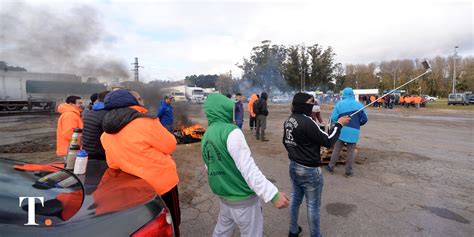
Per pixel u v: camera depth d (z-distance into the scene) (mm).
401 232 3238
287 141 2906
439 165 6191
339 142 5410
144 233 1487
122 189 1827
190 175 5398
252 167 1949
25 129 12953
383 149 7965
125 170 2195
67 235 1262
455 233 3219
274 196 1948
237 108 9109
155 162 2225
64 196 1617
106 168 2309
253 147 8297
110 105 2236
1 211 1305
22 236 1197
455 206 3980
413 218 3594
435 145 8664
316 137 2684
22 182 1678
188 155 7070
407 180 5129
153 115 2312
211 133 2105
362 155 7121
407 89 65875
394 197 4301
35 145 8641
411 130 12445
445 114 23594
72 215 1410
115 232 1381
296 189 2967
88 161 2553
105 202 1599
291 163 2930
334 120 5285
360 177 5293
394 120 17625
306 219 3562
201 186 4777
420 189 4660
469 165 6207
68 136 3770
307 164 2770
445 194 4441
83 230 1312
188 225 3393
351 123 5133
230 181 2053
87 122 2793
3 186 1558
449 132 11820
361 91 50094
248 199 2062
